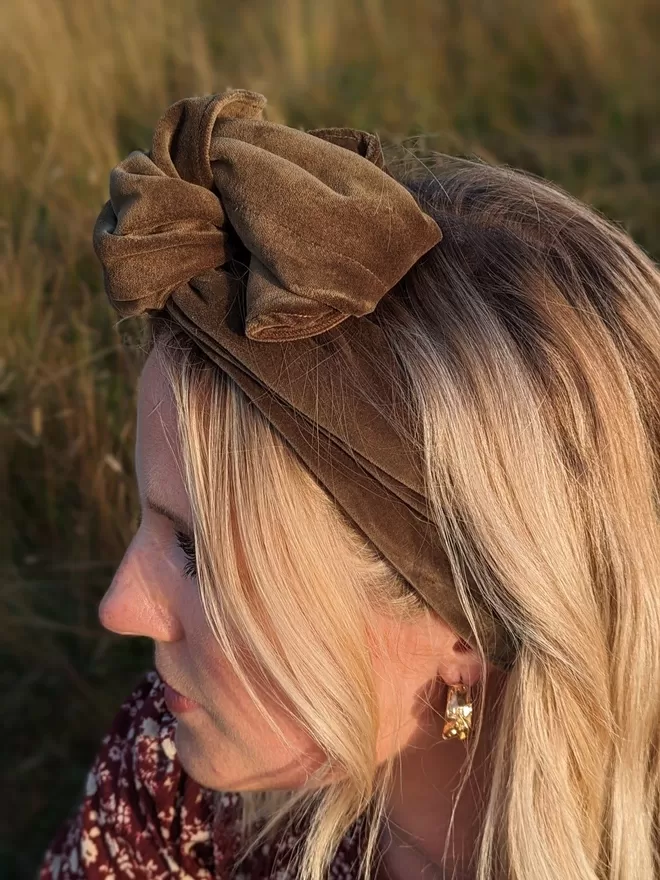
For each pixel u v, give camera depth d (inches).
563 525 32.1
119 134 94.0
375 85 115.1
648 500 33.7
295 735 34.9
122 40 104.2
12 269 76.2
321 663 32.2
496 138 111.5
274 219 29.2
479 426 31.2
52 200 81.1
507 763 35.4
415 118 106.0
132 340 42.0
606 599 33.9
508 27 131.8
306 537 31.1
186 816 44.8
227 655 33.0
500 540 31.4
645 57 125.9
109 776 46.8
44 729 74.3
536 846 34.6
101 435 69.4
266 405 30.4
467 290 33.0
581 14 127.3
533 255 34.5
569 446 32.3
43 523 74.2
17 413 73.4
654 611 34.0
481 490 31.1
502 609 32.2
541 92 123.9
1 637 73.1
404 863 41.0
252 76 110.3
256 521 31.1
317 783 36.9
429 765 38.1
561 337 32.6
